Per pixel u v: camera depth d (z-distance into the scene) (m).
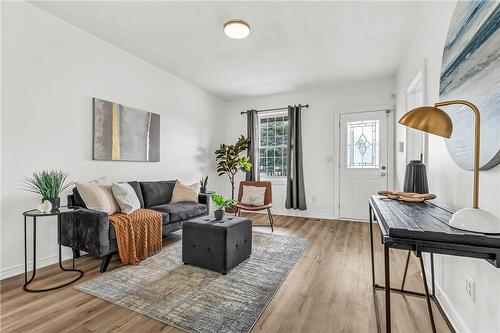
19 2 2.33
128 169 3.45
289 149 4.99
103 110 3.07
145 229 2.68
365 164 4.53
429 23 2.21
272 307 1.79
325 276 2.29
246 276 2.26
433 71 2.09
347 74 4.20
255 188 4.28
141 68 3.62
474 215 1.02
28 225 2.39
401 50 3.30
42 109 2.50
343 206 4.69
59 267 2.46
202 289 2.02
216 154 5.42
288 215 5.11
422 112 1.27
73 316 1.66
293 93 5.14
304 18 2.60
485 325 1.24
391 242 1.06
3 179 2.24
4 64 2.24
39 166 2.48
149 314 1.68
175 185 3.84
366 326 1.58
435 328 1.55
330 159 4.80
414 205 1.66
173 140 4.25
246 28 2.66
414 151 3.11
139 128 3.57
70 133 2.74
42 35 2.49
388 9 2.45
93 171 2.98
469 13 1.36
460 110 1.48
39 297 1.90
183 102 4.47
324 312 1.73
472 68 1.33
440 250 1.00
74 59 2.78
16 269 2.30
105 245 2.31
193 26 2.77
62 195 2.66
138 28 2.82
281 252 2.90
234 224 2.46
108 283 2.11
